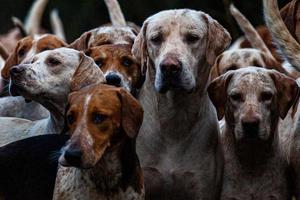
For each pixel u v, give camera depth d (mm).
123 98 11992
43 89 13797
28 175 12875
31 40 15945
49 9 31297
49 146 12984
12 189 12922
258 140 13297
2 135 14398
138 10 29891
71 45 15352
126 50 14438
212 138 13383
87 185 12227
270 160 13492
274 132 13484
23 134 14367
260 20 27672
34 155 12953
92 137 11789
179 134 13258
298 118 13570
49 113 15172
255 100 13312
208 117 13406
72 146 11680
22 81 13711
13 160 12992
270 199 13547
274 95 13430
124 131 12062
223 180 13578
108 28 15242
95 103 11867
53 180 12727
